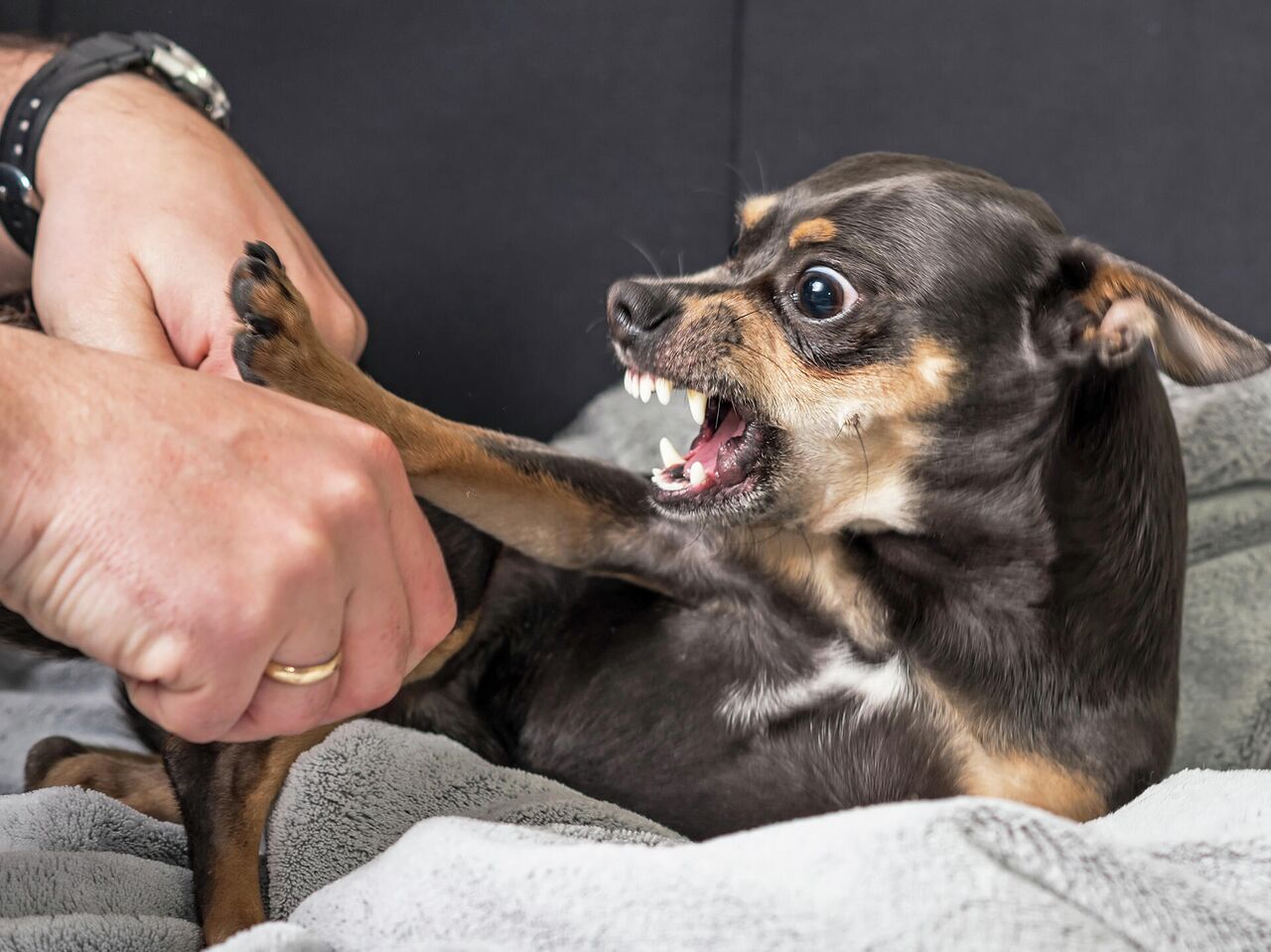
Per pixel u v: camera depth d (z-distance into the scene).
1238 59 1.08
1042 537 0.59
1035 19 1.09
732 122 1.10
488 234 1.08
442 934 0.38
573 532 0.62
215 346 0.55
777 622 0.62
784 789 0.60
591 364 1.08
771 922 0.35
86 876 0.49
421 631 0.42
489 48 1.08
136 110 0.65
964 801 0.37
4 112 0.64
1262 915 0.39
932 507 0.60
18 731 0.72
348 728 0.55
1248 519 0.87
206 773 0.52
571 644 0.65
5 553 0.34
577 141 1.08
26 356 0.36
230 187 0.63
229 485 0.36
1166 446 0.62
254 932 0.38
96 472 0.35
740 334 0.61
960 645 0.59
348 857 0.50
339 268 1.07
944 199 0.61
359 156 1.07
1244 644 0.82
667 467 0.63
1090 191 1.09
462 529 0.62
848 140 1.10
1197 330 0.56
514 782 0.55
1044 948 0.34
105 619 0.35
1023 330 0.60
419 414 0.56
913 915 0.35
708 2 1.09
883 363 0.60
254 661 0.36
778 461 0.61
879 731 0.59
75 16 1.00
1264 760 0.78
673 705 0.62
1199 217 1.09
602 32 1.09
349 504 0.37
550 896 0.37
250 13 1.06
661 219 1.08
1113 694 0.58
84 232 0.58
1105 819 0.49
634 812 0.58
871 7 1.10
